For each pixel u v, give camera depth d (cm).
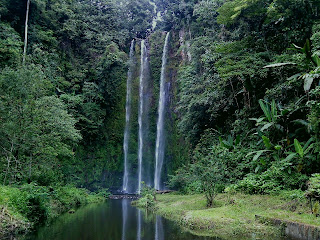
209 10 1588
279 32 1081
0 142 889
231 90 1286
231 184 916
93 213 947
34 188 836
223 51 1150
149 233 596
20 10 1791
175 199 1065
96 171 1944
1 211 635
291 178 768
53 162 1073
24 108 888
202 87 1402
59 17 2003
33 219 748
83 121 1886
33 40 1764
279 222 517
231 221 585
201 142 1402
